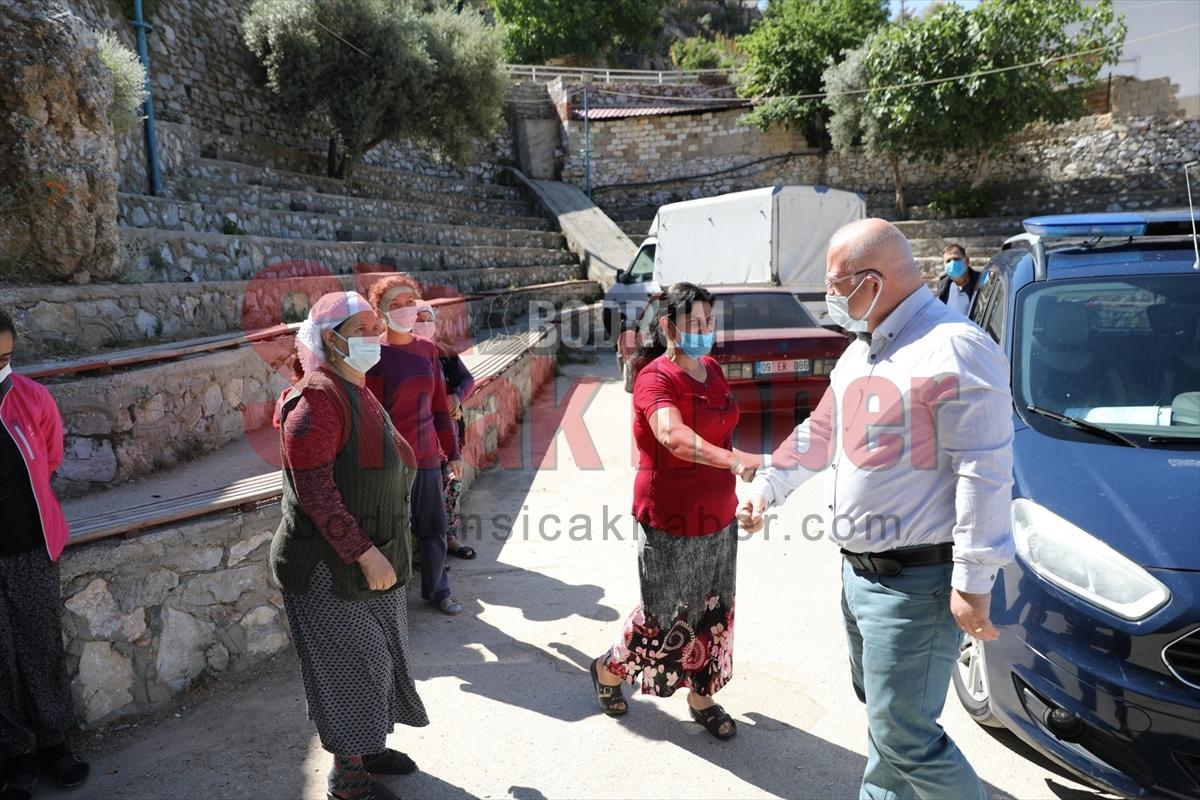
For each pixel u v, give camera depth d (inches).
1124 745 88.5
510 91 1016.2
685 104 1034.1
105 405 169.2
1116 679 88.8
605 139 1001.5
